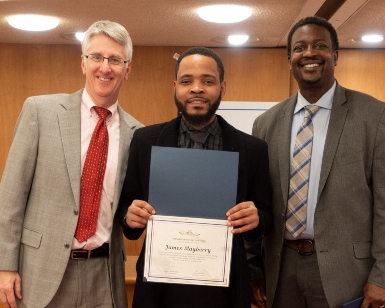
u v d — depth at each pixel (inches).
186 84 59.1
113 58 66.1
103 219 65.4
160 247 56.5
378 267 63.1
